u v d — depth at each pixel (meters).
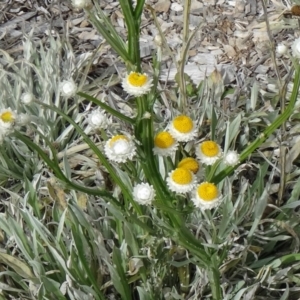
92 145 0.51
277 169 0.69
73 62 0.87
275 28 0.96
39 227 0.62
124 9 0.48
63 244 0.63
